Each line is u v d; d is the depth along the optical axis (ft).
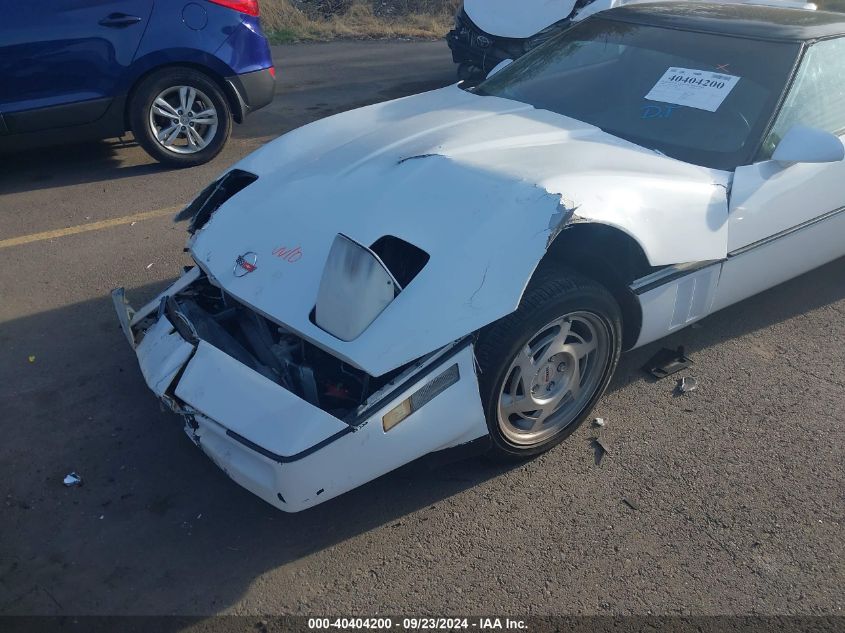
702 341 12.98
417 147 10.09
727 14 13.28
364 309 7.72
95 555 8.64
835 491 9.80
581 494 9.64
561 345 9.45
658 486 9.80
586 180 9.07
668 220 9.58
